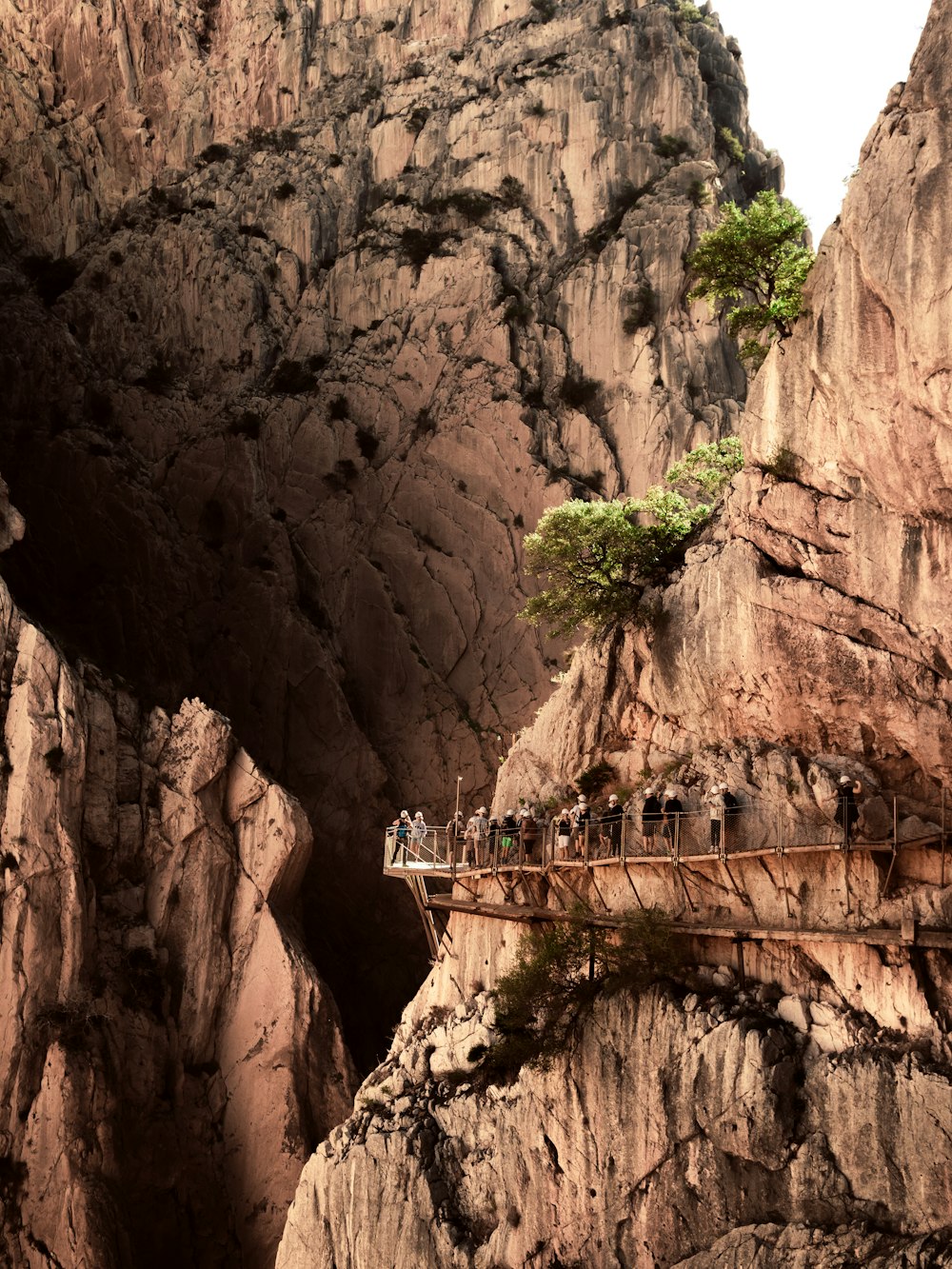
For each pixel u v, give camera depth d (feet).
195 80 297.12
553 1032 121.80
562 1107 119.34
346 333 274.16
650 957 116.88
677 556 139.44
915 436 108.88
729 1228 104.83
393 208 279.69
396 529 257.96
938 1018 99.60
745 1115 104.58
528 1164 120.98
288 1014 200.75
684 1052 110.11
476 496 256.11
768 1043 105.40
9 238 289.53
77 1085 185.57
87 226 291.38
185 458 266.16
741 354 134.92
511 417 256.52
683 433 251.39
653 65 280.92
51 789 197.06
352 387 267.59
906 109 109.81
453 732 246.27
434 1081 136.05
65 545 257.75
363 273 274.57
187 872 207.72
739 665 123.65
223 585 258.57
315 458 264.52
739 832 117.39
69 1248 177.99
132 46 299.58
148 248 282.15
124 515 258.78
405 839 151.33
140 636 252.01
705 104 283.18
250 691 249.96
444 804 243.40
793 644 118.73
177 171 292.81
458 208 276.82
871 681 113.70
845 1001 105.60
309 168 286.46
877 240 109.09
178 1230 189.47
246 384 272.31
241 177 287.69
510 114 280.31
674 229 263.70
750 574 122.52
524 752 149.18
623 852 121.49
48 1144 182.91
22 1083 186.29
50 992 191.42
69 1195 180.04
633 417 254.68
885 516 113.80
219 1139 196.44
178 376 275.39
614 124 278.05
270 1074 197.77
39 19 301.84
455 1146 128.06
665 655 132.36
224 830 211.82
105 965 198.39
